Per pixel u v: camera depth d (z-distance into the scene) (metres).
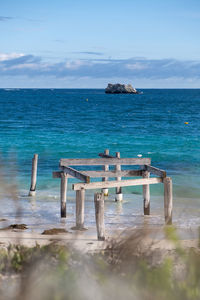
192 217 13.12
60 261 5.77
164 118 67.56
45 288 4.23
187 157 28.00
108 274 4.75
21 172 21.86
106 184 12.05
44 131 45.06
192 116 72.56
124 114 77.62
